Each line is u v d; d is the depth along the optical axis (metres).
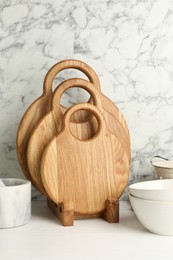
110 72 1.39
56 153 1.18
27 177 1.27
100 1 1.37
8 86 1.37
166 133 1.43
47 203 1.35
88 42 1.38
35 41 1.36
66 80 1.25
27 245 1.01
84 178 1.20
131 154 1.42
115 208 1.17
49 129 1.22
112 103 1.31
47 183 1.17
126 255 0.95
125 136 1.30
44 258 0.94
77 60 1.29
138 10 1.38
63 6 1.36
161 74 1.41
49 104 1.27
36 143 1.21
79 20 1.37
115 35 1.38
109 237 1.06
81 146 1.20
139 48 1.39
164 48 1.40
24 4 1.35
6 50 1.36
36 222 1.19
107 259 0.93
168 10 1.40
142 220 1.07
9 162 1.38
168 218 1.03
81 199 1.19
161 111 1.42
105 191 1.21
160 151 1.43
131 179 1.42
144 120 1.42
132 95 1.40
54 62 1.37
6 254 0.96
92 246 1.01
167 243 1.02
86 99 1.38
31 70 1.37
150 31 1.39
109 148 1.22
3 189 1.12
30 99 1.37
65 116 1.19
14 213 1.14
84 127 1.26
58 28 1.37
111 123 1.29
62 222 1.16
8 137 1.38
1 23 1.35
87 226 1.15
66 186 1.18
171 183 1.18
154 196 1.03
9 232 1.11
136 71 1.40
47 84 1.27
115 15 1.38
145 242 1.03
